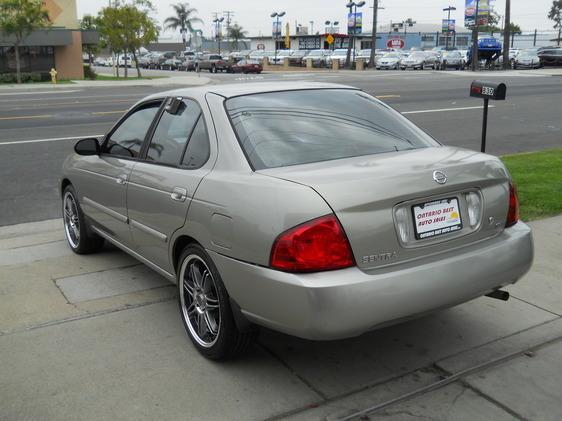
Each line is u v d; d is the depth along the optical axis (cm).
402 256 320
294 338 402
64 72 4069
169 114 434
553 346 388
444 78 3569
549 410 321
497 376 354
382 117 421
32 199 816
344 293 296
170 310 448
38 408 325
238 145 358
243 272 322
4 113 1870
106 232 510
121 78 4178
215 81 3656
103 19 4106
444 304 327
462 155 371
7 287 496
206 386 345
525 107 1905
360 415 317
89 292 484
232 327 348
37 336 407
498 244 353
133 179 436
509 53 5616
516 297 463
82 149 499
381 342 397
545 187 790
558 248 568
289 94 419
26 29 3538
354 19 6581
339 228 300
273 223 306
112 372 361
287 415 318
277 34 8575
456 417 315
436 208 333
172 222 383
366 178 316
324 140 376
